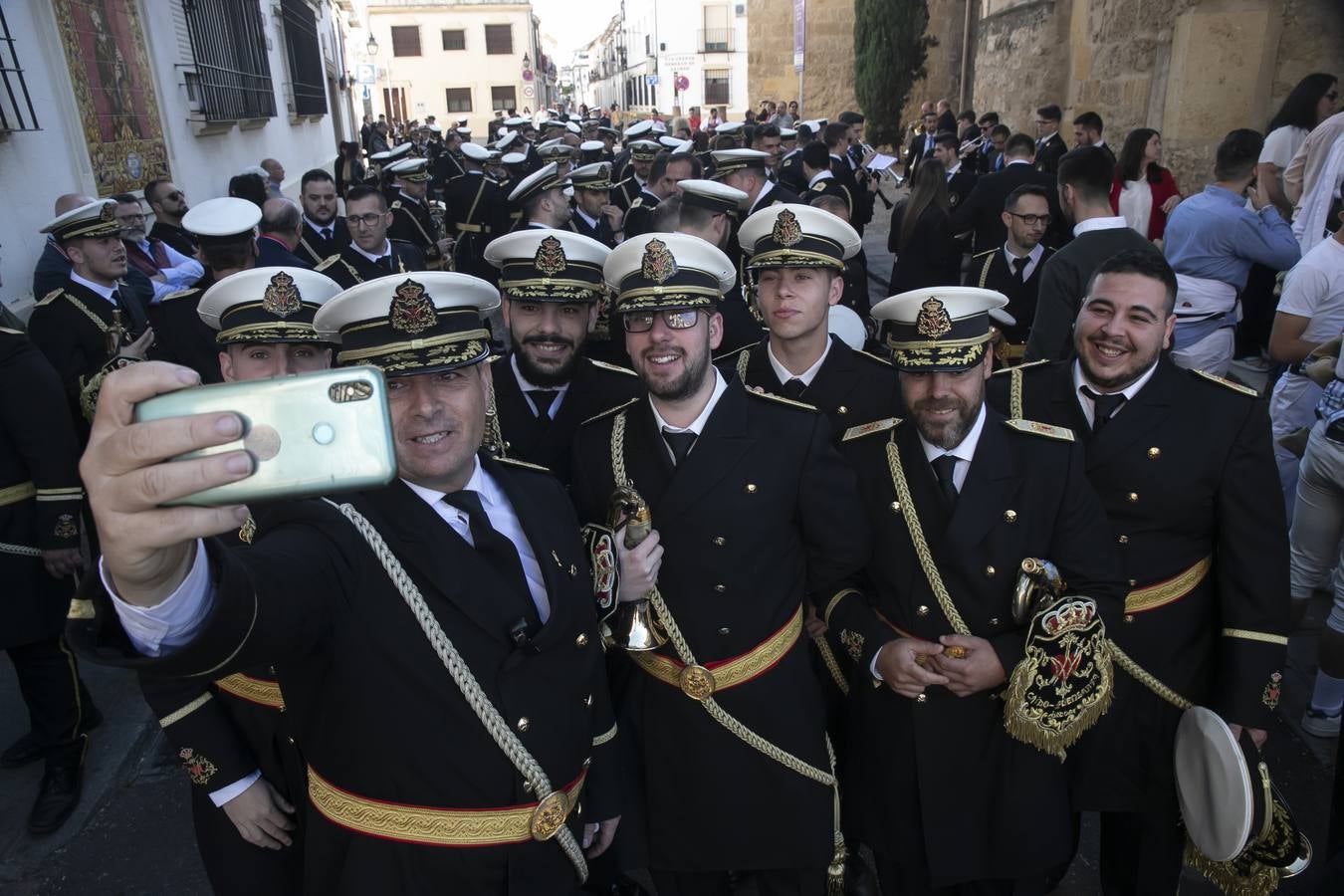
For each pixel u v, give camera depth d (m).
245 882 2.14
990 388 2.62
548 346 2.80
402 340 1.61
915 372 2.13
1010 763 2.15
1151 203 6.63
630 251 2.18
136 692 3.91
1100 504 2.21
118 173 7.52
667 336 2.11
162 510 0.86
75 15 6.85
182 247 6.94
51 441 2.96
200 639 1.02
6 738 3.61
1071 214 3.99
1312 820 2.96
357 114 42.75
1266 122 7.72
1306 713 3.39
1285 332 4.03
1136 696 2.36
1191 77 7.92
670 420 2.24
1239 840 1.99
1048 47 12.41
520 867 1.62
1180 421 2.30
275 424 0.89
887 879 2.37
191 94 9.90
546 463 2.84
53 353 4.00
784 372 2.99
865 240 13.52
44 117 6.27
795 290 2.79
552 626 1.67
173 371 0.89
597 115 34.44
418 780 1.56
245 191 6.80
